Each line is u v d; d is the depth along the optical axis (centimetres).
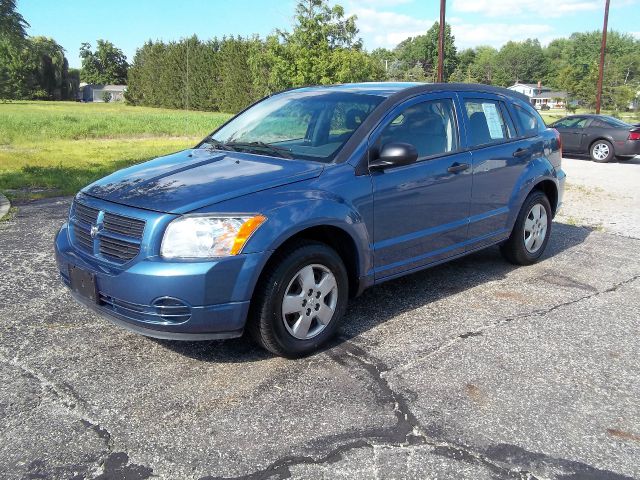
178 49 7719
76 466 266
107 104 9288
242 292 335
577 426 305
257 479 259
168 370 357
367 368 363
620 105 6481
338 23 2588
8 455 273
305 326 371
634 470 271
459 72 8556
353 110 438
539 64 13062
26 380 342
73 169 1269
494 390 339
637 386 348
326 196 375
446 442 288
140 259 330
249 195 350
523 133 568
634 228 784
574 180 1312
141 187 368
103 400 322
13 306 452
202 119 3825
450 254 488
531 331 425
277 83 2675
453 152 478
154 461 271
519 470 268
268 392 333
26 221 737
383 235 420
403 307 470
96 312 360
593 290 519
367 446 283
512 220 550
